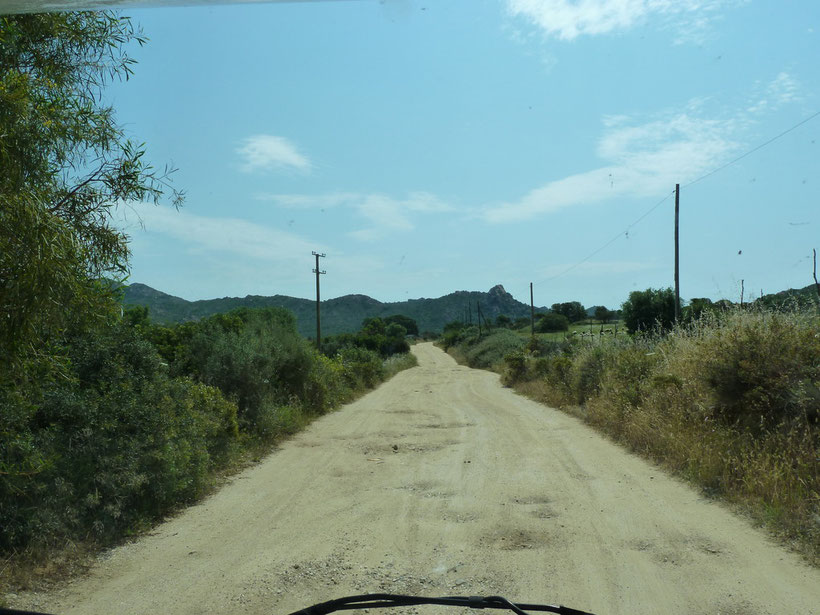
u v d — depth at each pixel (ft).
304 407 56.39
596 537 20.18
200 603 15.72
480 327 265.75
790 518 20.43
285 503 26.02
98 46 15.78
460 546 19.71
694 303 67.15
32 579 17.13
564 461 33.14
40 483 19.58
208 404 34.50
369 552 19.35
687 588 15.83
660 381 36.58
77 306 14.90
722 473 26.00
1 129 11.64
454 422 51.31
